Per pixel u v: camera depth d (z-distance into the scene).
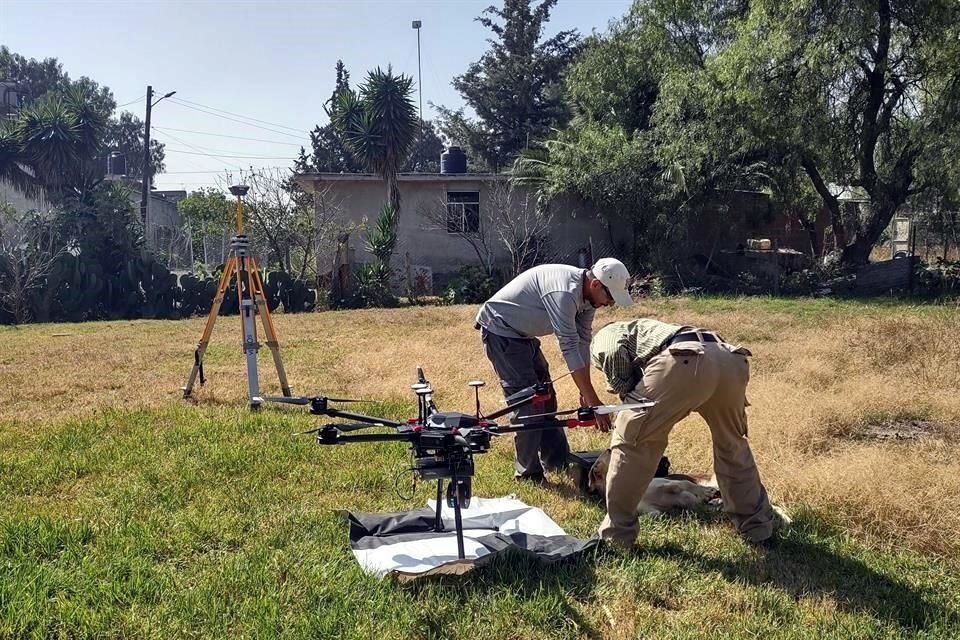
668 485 5.38
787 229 26.39
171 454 6.34
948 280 21.72
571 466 6.05
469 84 46.09
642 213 23.62
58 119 22.64
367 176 24.75
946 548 4.64
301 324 16.20
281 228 23.44
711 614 3.91
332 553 4.54
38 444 6.71
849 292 22.08
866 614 3.93
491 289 22.98
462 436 3.94
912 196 23.81
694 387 4.41
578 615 3.90
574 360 5.12
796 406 7.57
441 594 4.05
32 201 29.22
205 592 4.00
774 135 21.77
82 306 20.50
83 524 4.85
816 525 5.00
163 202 42.16
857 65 21.77
